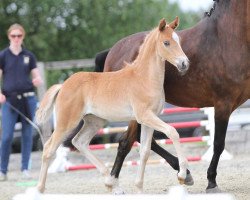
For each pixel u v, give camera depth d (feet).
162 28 28.89
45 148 30.91
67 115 30.66
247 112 56.29
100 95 30.30
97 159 31.45
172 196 16.12
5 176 43.52
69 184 39.60
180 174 27.81
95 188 36.50
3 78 43.04
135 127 33.04
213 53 30.60
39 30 93.09
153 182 37.32
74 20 98.02
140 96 29.14
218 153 30.73
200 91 31.40
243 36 29.78
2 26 92.99
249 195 29.58
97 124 32.04
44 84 56.80
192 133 61.87
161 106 29.60
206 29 31.22
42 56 93.76
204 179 36.37
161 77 29.22
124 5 100.89
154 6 104.12
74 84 30.83
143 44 30.12
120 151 33.30
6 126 43.01
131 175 42.34
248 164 42.39
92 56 98.43
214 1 31.40
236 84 30.04
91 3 98.32
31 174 47.32
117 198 16.92
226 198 15.74
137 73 29.55
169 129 28.09
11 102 42.68
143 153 30.01
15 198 17.52
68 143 33.30
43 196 17.60
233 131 54.34
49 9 94.32
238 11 29.99
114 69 34.47
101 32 98.53
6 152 43.29
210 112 46.39
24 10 92.99
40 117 31.58
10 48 42.93
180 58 28.32
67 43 97.86
